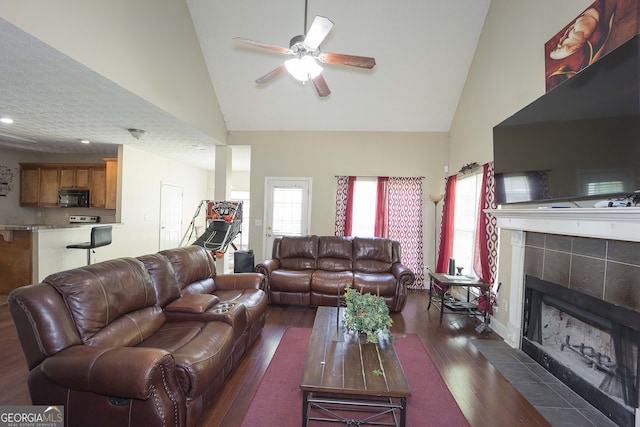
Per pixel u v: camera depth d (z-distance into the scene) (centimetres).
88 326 183
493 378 254
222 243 504
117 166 572
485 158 399
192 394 178
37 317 167
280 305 441
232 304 271
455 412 209
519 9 325
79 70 264
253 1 411
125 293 216
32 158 649
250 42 264
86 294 189
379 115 541
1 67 259
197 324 241
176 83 398
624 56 178
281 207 587
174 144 567
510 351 304
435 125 548
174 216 738
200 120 470
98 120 412
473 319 392
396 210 557
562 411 213
